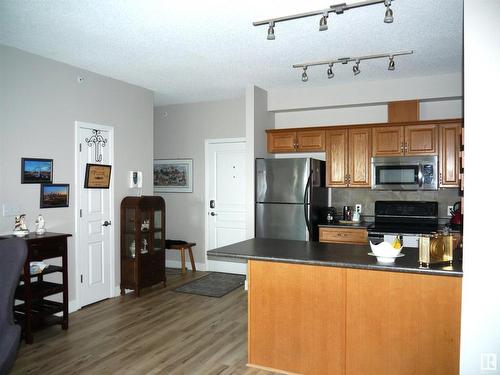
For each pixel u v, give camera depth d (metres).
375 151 4.97
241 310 4.32
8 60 3.62
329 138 5.19
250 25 3.19
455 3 2.81
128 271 4.81
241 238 6.00
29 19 3.05
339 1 2.77
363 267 2.60
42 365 3.00
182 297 4.79
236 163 6.02
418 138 4.77
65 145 4.15
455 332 2.42
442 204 4.98
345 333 2.71
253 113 5.15
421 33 3.38
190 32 3.33
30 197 3.79
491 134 2.16
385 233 4.57
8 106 3.61
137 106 5.14
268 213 5.06
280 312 2.91
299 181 4.90
